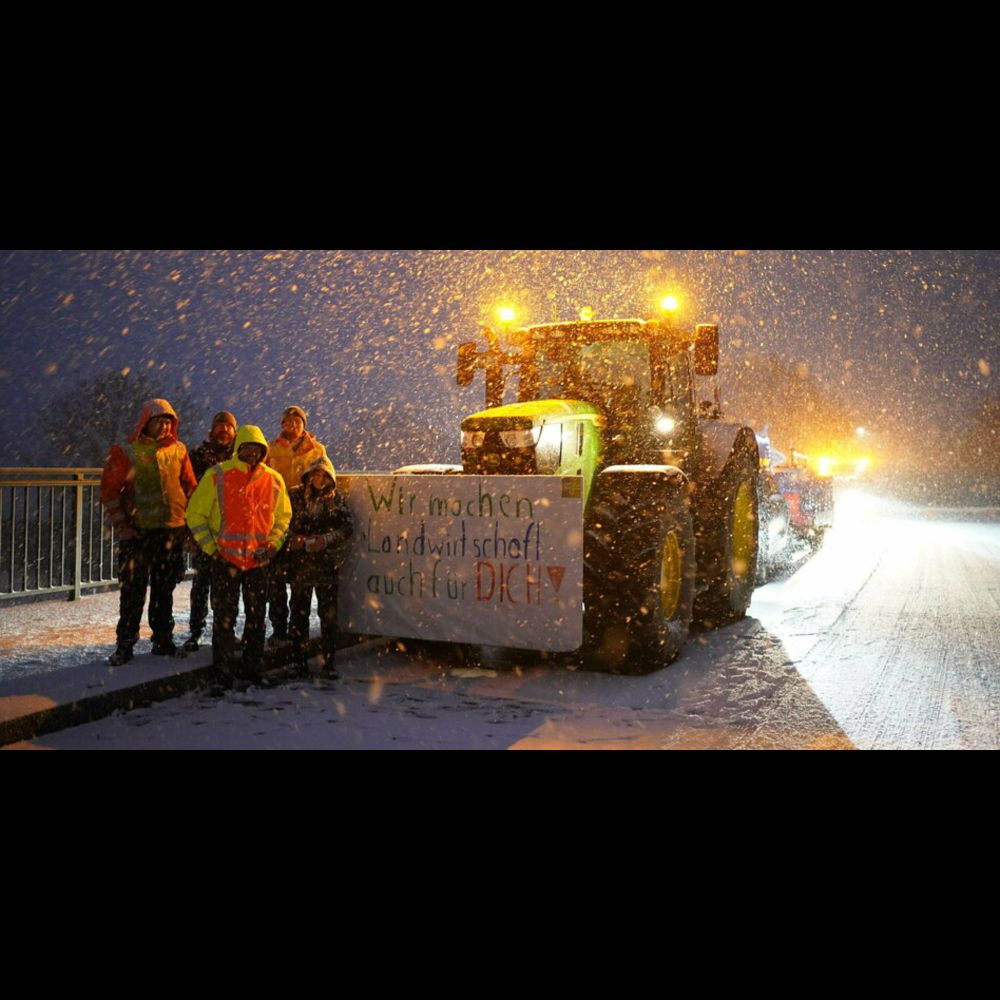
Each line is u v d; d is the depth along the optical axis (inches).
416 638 257.8
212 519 226.8
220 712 210.4
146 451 238.8
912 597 405.4
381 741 189.0
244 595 232.4
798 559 567.8
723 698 227.8
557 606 242.8
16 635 289.0
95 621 316.2
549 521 243.6
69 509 368.8
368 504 263.3
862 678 250.2
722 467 316.8
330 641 249.0
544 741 190.2
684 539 270.2
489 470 255.8
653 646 250.8
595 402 291.9
